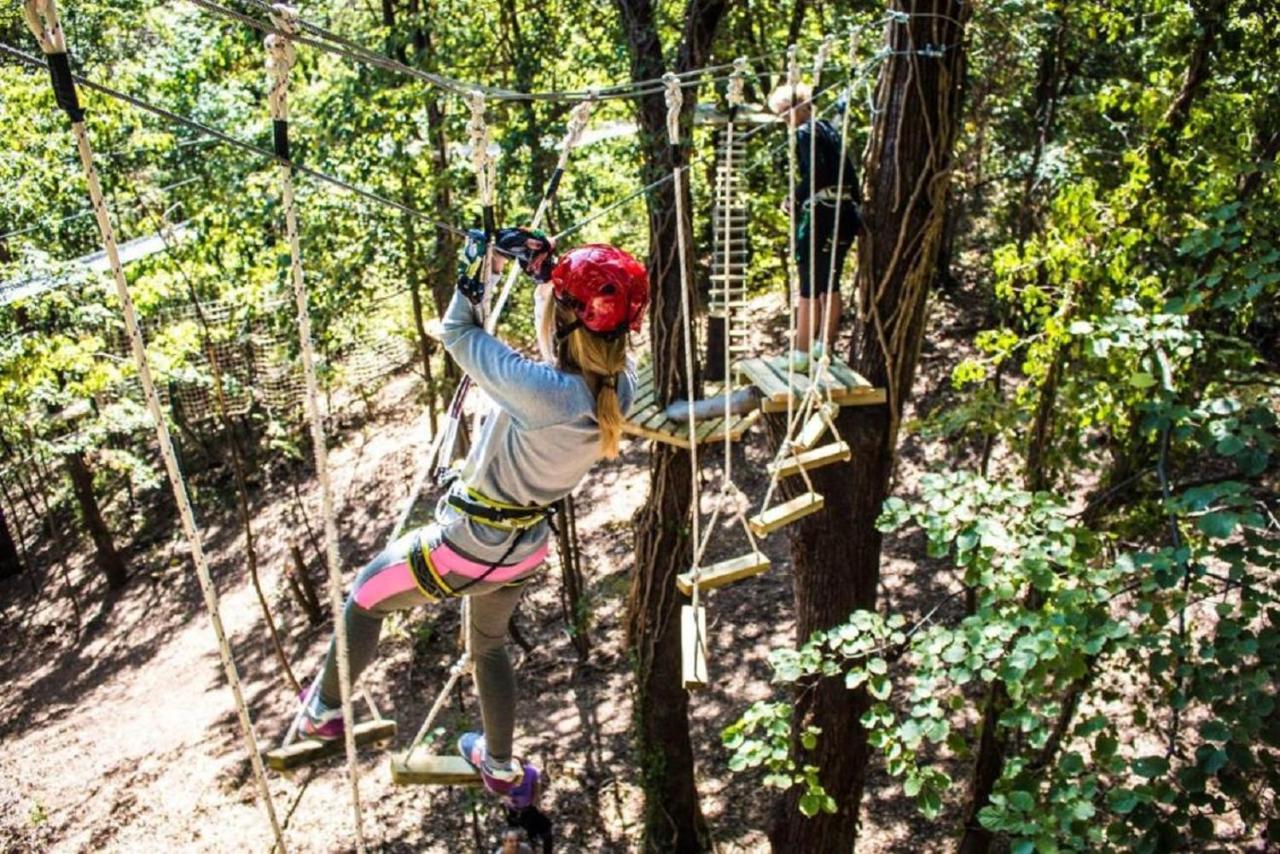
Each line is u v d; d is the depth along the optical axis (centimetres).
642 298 287
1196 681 462
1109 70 1164
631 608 1076
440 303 1435
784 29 1384
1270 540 488
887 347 743
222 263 1453
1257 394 692
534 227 355
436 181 1305
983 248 1962
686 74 416
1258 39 779
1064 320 805
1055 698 677
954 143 721
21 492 2388
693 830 1135
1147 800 451
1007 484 588
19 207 1184
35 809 1435
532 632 1527
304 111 1423
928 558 1442
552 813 1212
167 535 2094
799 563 814
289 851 1235
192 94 1378
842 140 565
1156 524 784
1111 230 790
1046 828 467
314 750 319
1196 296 568
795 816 872
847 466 772
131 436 2238
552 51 1280
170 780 1429
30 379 1115
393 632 1571
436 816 1244
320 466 230
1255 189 752
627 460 1853
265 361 1773
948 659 523
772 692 1298
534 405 280
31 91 1147
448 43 1289
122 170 1266
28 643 1945
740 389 659
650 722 1097
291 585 1698
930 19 691
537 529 312
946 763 1155
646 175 866
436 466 329
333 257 1410
